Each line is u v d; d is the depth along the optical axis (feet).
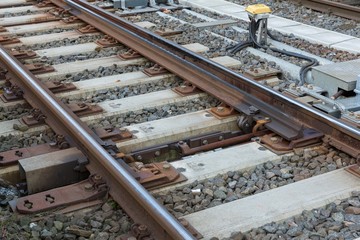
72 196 16.48
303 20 38.68
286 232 14.93
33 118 21.75
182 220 15.19
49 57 30.50
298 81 27.22
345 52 30.99
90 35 34.73
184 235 13.23
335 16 39.60
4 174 18.19
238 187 17.29
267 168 18.29
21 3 43.91
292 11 41.14
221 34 34.76
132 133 20.85
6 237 14.74
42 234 15.02
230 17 39.01
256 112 21.39
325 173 17.67
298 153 18.94
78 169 17.88
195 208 16.24
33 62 29.76
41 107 22.52
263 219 15.37
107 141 19.24
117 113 22.91
